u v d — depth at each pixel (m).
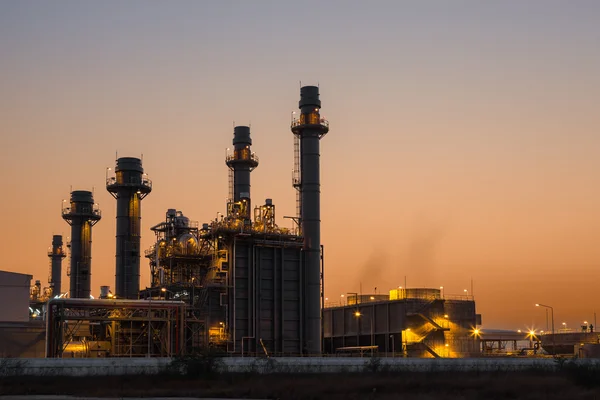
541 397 90.94
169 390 97.75
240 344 174.00
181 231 199.00
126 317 151.88
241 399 89.88
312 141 184.25
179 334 155.88
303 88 185.00
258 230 179.88
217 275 175.75
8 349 159.62
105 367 117.44
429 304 194.12
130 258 194.12
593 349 193.50
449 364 136.12
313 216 183.25
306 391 95.19
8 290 169.25
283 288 180.12
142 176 198.38
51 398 89.25
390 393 95.12
